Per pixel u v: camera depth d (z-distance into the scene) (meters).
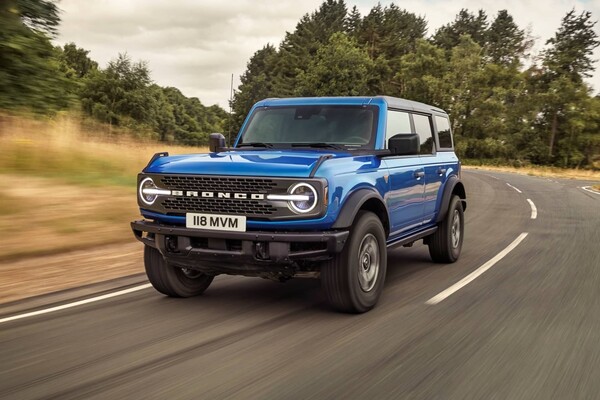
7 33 17.73
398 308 5.30
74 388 3.35
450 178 7.68
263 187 4.72
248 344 4.19
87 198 11.01
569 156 88.94
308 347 4.12
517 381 3.51
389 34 112.12
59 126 15.84
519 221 13.05
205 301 5.53
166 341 4.26
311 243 4.71
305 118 6.24
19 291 5.92
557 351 4.09
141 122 95.69
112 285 6.18
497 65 96.12
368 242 5.18
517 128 92.56
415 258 8.18
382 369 3.68
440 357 3.93
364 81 87.12
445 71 98.94
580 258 8.17
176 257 5.10
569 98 89.44
